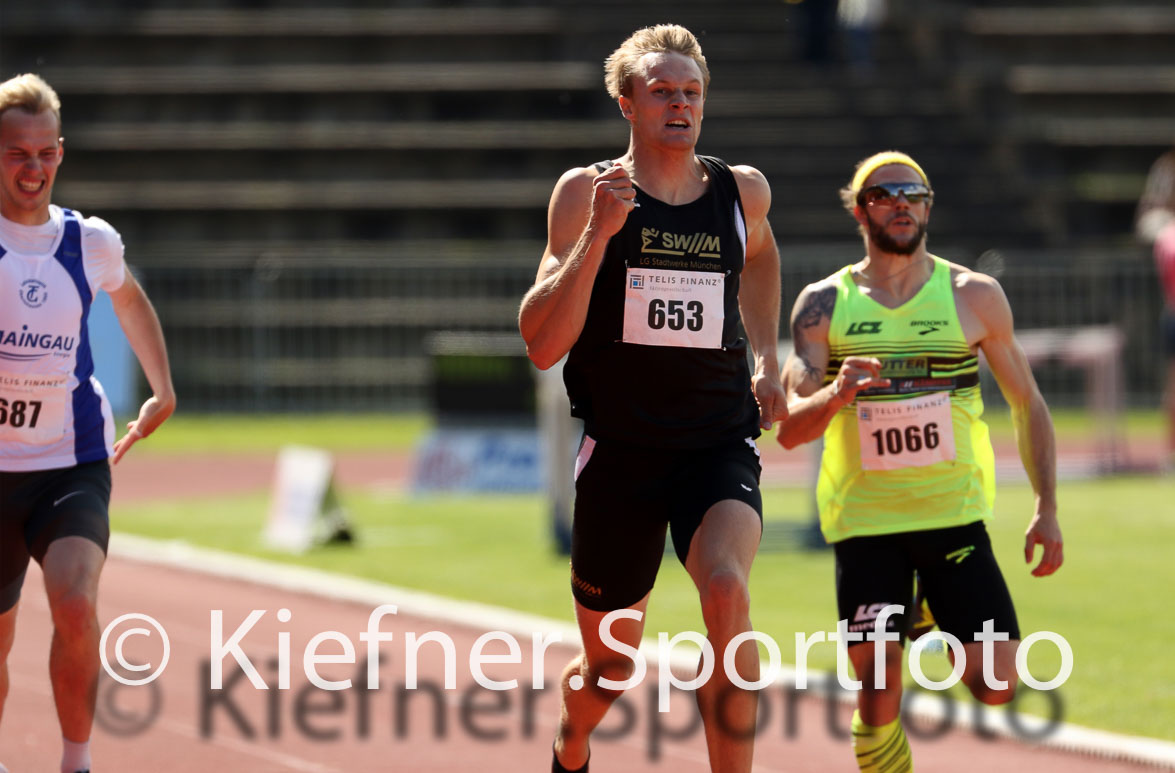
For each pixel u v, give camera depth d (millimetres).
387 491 58750
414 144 102125
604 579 15734
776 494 55719
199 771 20234
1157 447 73125
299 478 43375
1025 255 94312
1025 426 17453
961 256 92500
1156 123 105062
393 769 20406
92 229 16828
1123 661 26844
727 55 105188
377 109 104875
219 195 100938
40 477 16547
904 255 17516
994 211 98062
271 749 21375
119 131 103688
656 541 15719
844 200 17922
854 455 17156
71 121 104438
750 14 107000
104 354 68500
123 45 106875
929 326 17266
